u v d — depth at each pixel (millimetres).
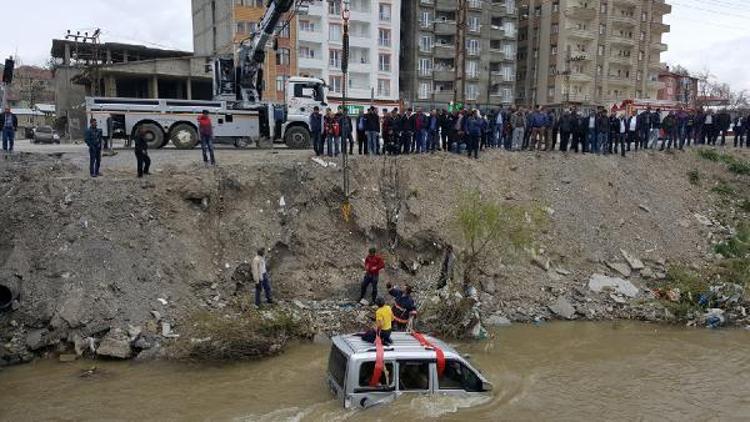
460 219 17688
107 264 15336
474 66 71625
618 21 78750
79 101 53500
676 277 20625
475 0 70625
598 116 26875
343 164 20000
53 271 14984
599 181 24953
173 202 17391
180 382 12477
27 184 17000
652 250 22438
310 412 10516
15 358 13273
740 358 15078
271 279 17281
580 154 26391
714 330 17406
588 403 12086
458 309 16188
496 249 18297
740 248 23391
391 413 10414
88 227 15977
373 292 17016
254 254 17516
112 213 16484
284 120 26062
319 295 17344
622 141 27141
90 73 47219
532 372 13664
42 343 13680
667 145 29859
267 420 10469
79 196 16641
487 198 20875
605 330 17094
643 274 20891
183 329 14484
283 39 58594
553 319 17859
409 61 69562
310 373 13031
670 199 25766
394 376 10586
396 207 20062
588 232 22266
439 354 10859
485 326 16891
